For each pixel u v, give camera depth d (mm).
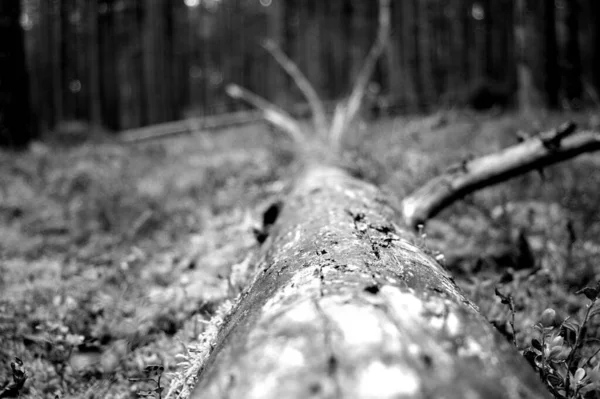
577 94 10125
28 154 8273
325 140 6410
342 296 1062
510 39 27797
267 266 1834
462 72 26203
